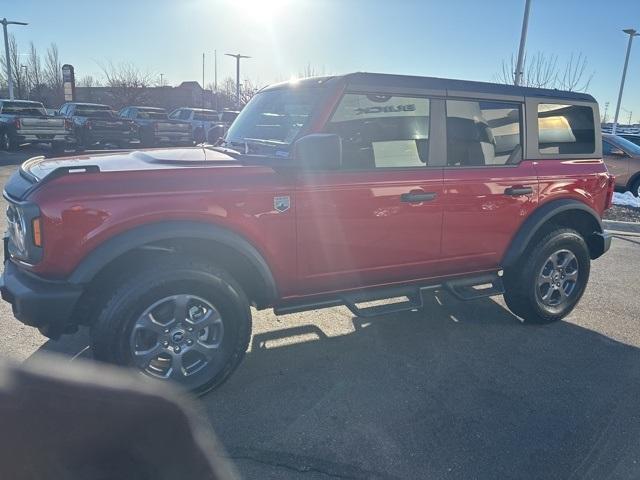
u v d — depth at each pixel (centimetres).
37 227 271
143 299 287
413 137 372
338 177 340
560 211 429
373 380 346
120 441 159
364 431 288
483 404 319
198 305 307
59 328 282
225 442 275
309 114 348
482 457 269
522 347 404
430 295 521
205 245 316
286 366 363
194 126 2344
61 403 154
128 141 1992
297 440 278
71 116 2070
